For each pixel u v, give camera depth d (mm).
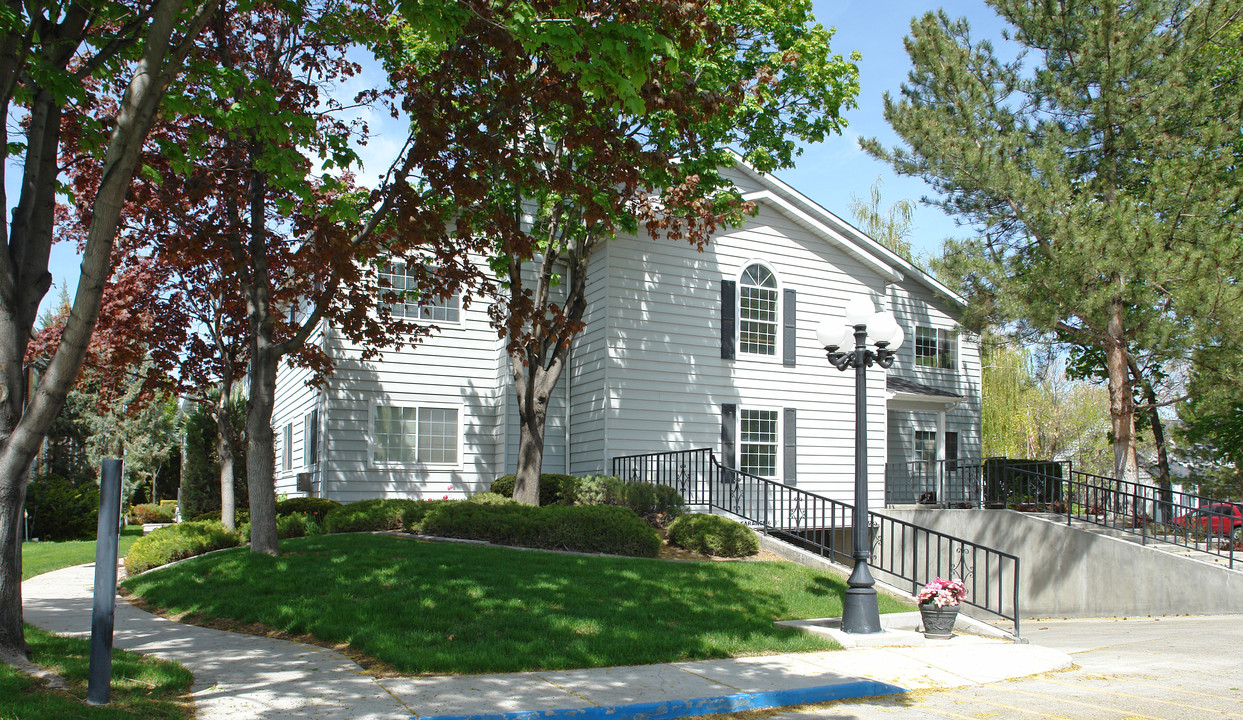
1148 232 16125
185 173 9898
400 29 12391
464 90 10820
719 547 13352
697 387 17594
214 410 16734
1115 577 14250
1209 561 13180
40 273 7000
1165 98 17344
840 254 19781
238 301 13086
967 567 17047
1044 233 17547
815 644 8594
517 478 15039
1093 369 25719
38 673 6254
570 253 15781
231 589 9836
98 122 8609
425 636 7730
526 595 9367
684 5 8555
